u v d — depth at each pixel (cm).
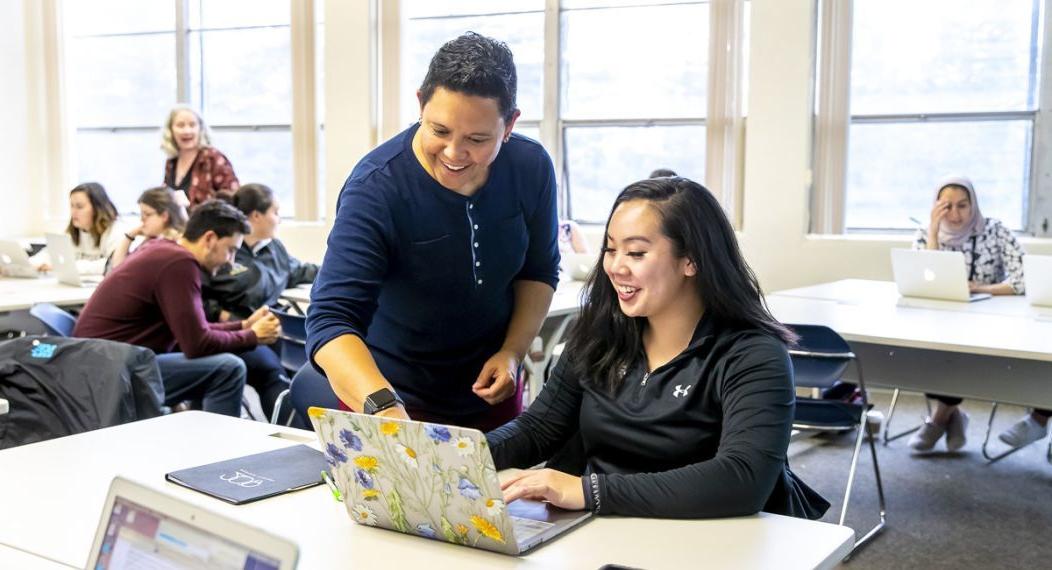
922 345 311
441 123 174
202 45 737
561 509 159
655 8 607
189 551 107
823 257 563
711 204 179
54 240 486
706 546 146
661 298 175
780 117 564
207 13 731
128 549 113
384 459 144
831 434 466
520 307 227
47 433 264
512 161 207
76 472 181
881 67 570
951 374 315
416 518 147
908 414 513
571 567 138
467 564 139
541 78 641
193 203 564
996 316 362
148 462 188
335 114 669
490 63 173
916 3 557
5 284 496
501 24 646
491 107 173
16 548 146
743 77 577
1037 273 385
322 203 692
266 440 204
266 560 100
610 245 178
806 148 561
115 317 364
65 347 271
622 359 185
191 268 363
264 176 728
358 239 193
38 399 265
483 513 139
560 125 641
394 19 652
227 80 732
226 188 568
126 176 784
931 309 381
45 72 779
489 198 203
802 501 186
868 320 352
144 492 114
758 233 576
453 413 223
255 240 454
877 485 351
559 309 405
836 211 570
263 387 423
